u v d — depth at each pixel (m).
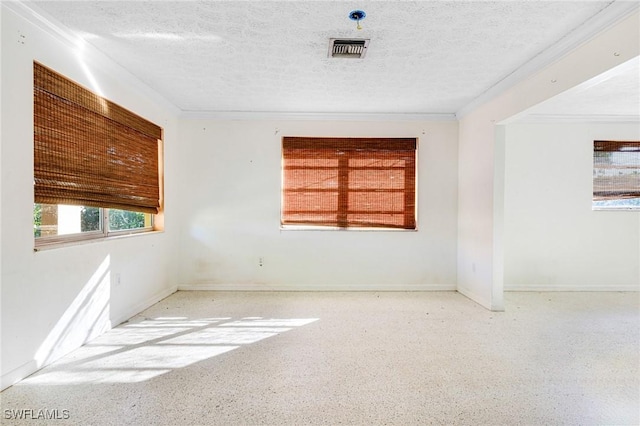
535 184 4.59
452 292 4.52
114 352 2.61
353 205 4.58
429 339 2.92
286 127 4.55
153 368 2.37
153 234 3.88
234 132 4.54
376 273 4.58
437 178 4.58
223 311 3.67
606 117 4.52
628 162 4.62
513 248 4.64
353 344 2.81
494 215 3.73
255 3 2.09
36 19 2.19
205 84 3.49
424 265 4.59
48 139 2.37
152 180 3.90
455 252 4.59
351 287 4.57
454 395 2.05
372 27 2.37
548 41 2.56
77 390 2.07
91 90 2.79
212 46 2.67
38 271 2.27
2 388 2.04
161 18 2.27
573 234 4.62
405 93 3.73
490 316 3.55
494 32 2.43
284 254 4.58
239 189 4.55
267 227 4.56
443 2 2.07
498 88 3.48
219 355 2.58
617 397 2.04
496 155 3.71
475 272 4.11
